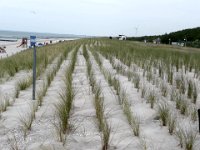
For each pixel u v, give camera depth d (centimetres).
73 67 1329
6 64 1417
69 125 546
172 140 493
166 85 941
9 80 1072
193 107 684
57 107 629
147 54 2039
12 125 564
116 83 888
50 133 521
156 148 461
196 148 461
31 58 1656
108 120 590
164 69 1303
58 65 1395
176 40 7975
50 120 590
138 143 479
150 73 1123
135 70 1309
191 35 7888
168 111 610
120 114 635
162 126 561
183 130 533
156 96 792
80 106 698
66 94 705
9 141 489
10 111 657
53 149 453
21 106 700
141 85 948
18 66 1355
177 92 821
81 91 852
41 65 1387
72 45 3631
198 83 1007
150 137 505
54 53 2070
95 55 1978
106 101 743
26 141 488
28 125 548
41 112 647
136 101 747
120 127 552
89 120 591
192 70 1389
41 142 482
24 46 4288
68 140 488
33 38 768
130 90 874
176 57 1764
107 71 1226
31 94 828
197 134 516
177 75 1128
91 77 1026
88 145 472
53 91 861
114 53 2167
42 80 1056
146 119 605
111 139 485
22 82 938
